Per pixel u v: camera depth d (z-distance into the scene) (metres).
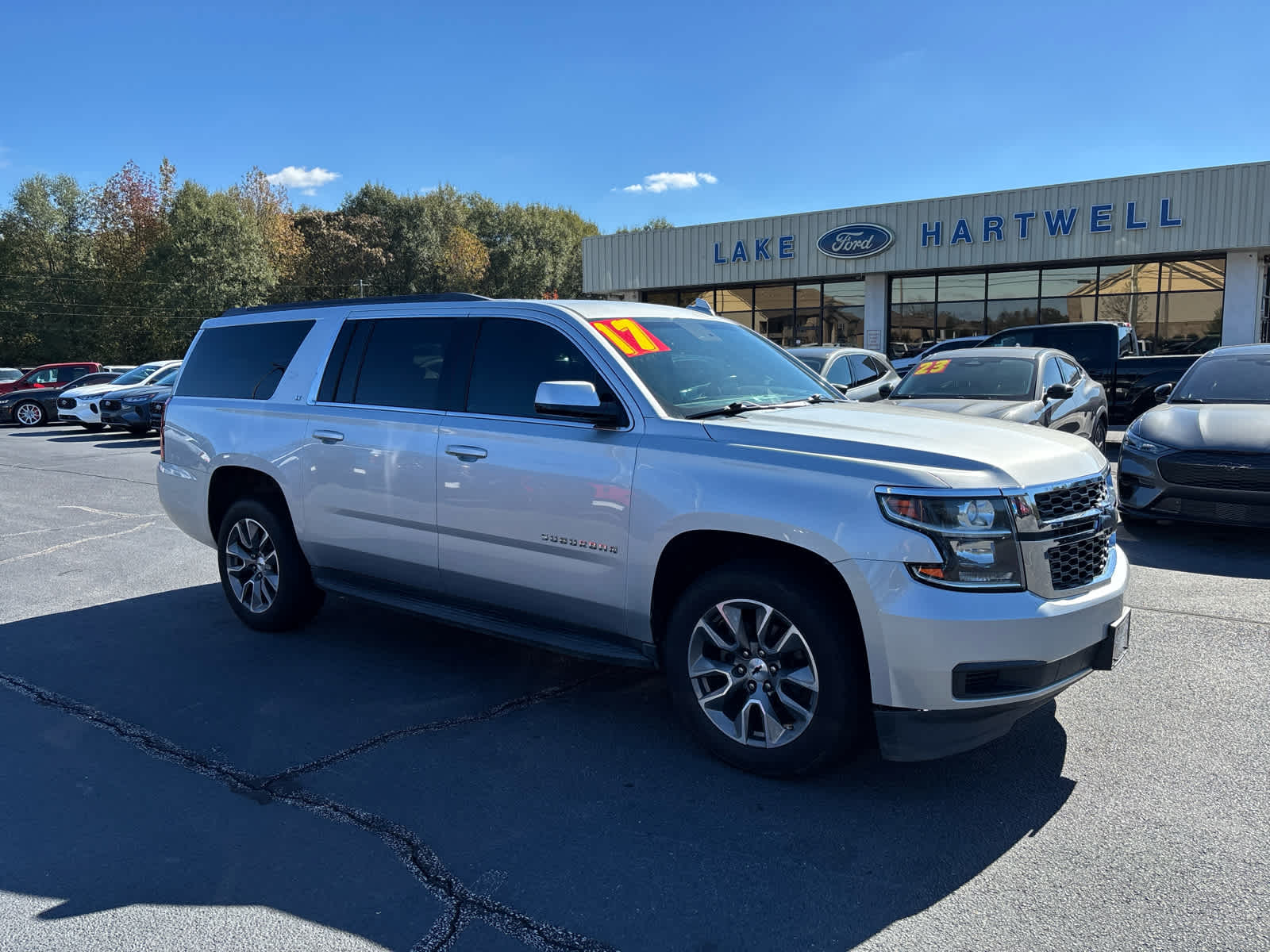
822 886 2.71
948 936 2.46
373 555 4.62
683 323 4.50
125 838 3.02
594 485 3.68
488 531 4.05
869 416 3.76
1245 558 6.73
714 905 2.62
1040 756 3.55
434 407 4.36
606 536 3.65
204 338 5.74
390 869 2.82
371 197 64.62
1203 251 22.11
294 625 5.26
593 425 3.77
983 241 24.34
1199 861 2.80
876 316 26.86
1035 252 23.69
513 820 3.12
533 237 76.19
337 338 4.93
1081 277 24.28
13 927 2.54
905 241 25.39
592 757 3.61
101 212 56.28
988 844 2.93
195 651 4.98
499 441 4.01
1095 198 22.80
